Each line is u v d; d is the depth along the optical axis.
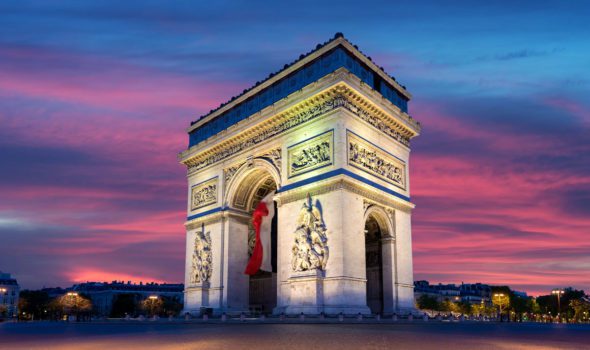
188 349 25.53
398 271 75.06
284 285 69.88
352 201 67.44
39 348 28.47
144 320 86.81
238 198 87.44
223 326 51.50
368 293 77.31
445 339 31.75
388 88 82.19
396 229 76.56
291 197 72.06
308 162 71.62
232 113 90.81
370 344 27.48
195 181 96.56
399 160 80.94
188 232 94.19
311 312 63.34
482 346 27.27
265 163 79.56
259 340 30.77
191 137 101.38
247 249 87.31
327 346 26.34
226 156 89.00
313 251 66.06
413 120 84.19
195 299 86.88
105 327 59.81
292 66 78.69
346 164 67.69
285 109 75.75
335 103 69.75
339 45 72.69
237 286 84.06
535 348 26.56
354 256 65.69
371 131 74.75
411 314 68.94
